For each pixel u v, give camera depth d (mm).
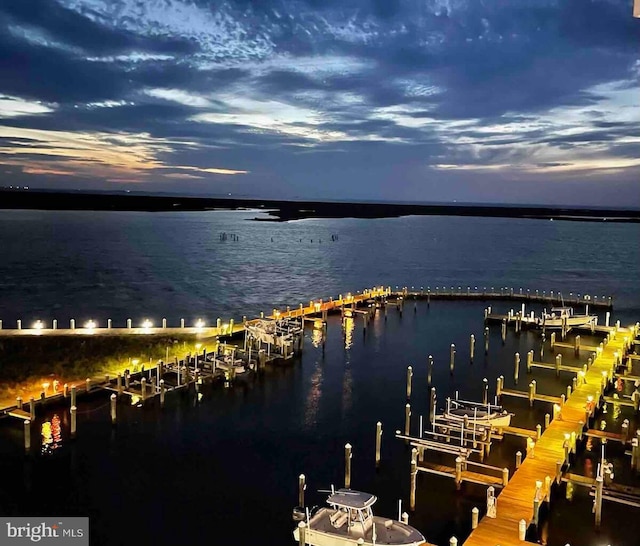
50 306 78875
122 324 69312
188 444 37688
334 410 43562
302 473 34250
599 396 43656
